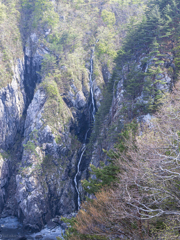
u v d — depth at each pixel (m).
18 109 103.56
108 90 74.94
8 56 105.25
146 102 51.69
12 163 92.94
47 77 101.06
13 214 77.06
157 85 52.69
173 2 62.00
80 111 100.44
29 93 115.69
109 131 57.12
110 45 119.31
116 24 134.50
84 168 86.69
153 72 51.00
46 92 96.06
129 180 13.09
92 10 143.50
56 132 86.94
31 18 132.38
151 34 64.19
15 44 116.50
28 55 119.88
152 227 13.89
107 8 142.38
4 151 92.50
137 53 67.50
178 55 54.75
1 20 118.81
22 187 72.88
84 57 116.75
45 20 127.19
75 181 84.62
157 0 70.69
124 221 14.21
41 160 80.81
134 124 23.70
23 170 76.06
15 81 103.62
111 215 13.82
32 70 119.69
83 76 107.69
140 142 15.64
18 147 98.44
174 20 61.22
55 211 76.00
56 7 141.50
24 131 99.56
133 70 57.22
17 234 62.28
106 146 66.50
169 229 11.91
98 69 110.44
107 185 19.19
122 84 67.25
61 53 115.56
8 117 96.69
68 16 138.50
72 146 91.06
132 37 69.00
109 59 113.50
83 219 15.90
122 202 13.46
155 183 12.80
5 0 135.12
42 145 83.94
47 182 78.31
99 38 122.75
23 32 126.56
